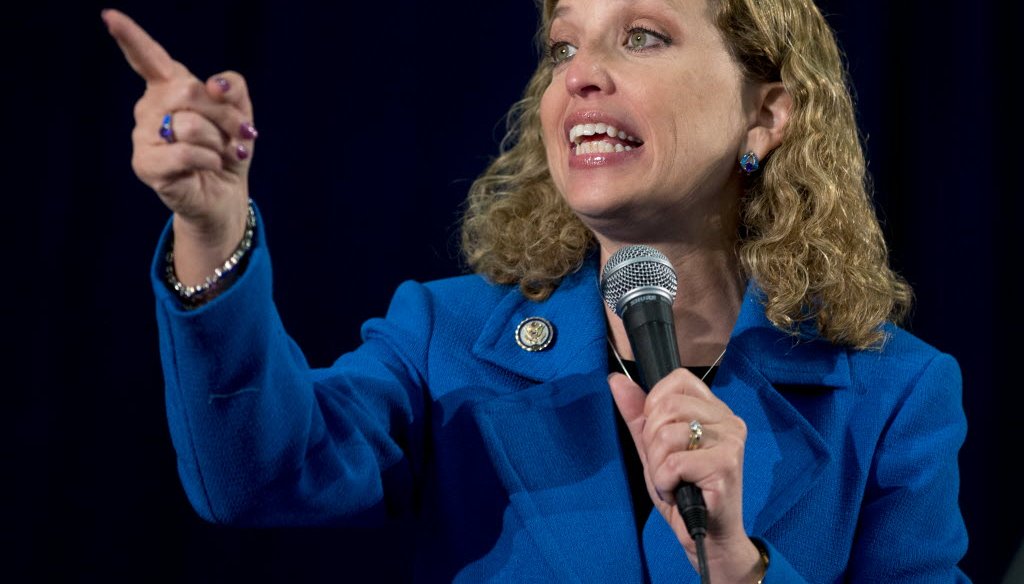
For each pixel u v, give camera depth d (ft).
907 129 40.19
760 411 21.45
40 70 40.52
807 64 23.39
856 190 23.97
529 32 40.27
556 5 24.07
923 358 22.54
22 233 40.01
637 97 21.24
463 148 40.06
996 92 40.45
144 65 15.02
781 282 22.41
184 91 14.90
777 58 22.95
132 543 39.40
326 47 40.47
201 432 17.08
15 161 40.22
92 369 39.86
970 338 39.11
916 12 40.47
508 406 21.31
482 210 26.13
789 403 21.45
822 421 21.53
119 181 40.34
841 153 23.94
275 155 40.04
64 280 39.91
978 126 39.68
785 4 23.30
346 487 19.04
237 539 39.63
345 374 20.74
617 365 22.67
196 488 17.81
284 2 40.42
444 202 39.99
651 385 17.29
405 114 40.24
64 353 39.75
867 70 39.58
